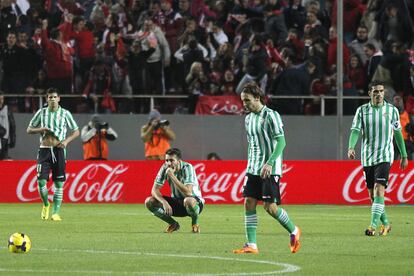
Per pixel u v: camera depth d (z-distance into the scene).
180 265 27.58
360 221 51.78
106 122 76.31
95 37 81.56
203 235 40.84
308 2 83.88
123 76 79.88
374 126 41.59
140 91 79.88
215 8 83.94
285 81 79.56
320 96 78.19
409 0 84.88
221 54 80.38
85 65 79.88
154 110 74.50
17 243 31.11
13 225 46.81
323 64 81.31
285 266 27.50
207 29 82.38
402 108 75.38
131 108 79.69
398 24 84.00
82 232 42.22
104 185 71.75
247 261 28.86
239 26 83.19
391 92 80.31
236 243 36.28
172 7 83.56
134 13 83.12
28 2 82.56
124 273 25.30
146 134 73.81
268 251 32.69
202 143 78.25
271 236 40.19
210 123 78.38
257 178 31.72
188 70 80.38
